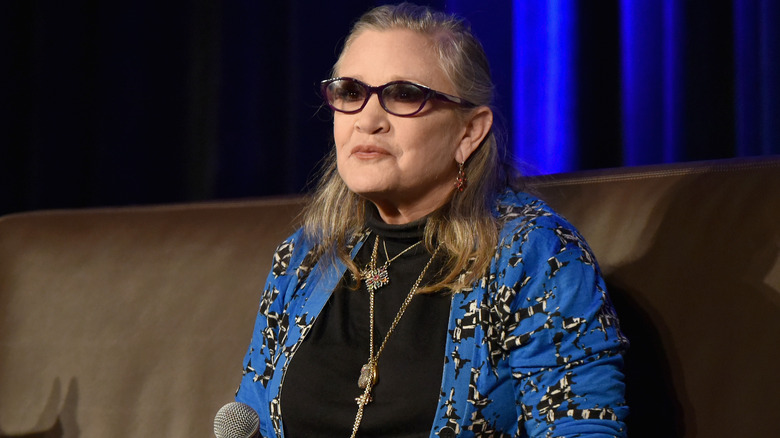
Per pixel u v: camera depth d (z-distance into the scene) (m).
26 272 8.00
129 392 7.32
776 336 5.22
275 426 5.51
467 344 5.06
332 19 10.87
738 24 9.05
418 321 5.30
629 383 5.57
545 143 9.84
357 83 5.39
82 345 7.60
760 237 5.44
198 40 11.52
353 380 5.31
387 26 5.60
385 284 5.54
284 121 11.17
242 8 11.33
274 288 6.04
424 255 5.55
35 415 7.55
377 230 5.69
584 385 4.83
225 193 11.41
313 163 11.00
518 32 9.95
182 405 7.12
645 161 9.45
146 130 11.68
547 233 5.15
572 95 9.73
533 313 4.98
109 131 11.77
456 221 5.41
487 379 5.00
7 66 11.73
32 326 7.81
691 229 5.67
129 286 7.62
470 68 5.56
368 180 5.38
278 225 7.29
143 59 11.69
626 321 5.68
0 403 7.67
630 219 5.91
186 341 7.27
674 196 5.82
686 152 9.27
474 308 5.11
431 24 5.61
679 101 9.30
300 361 5.49
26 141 11.83
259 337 6.04
